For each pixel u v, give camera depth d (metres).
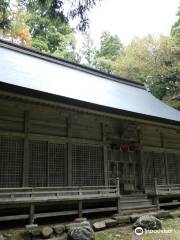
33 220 10.43
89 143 14.16
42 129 12.57
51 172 12.52
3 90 9.88
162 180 17.38
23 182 11.51
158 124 15.69
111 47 44.12
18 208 10.94
